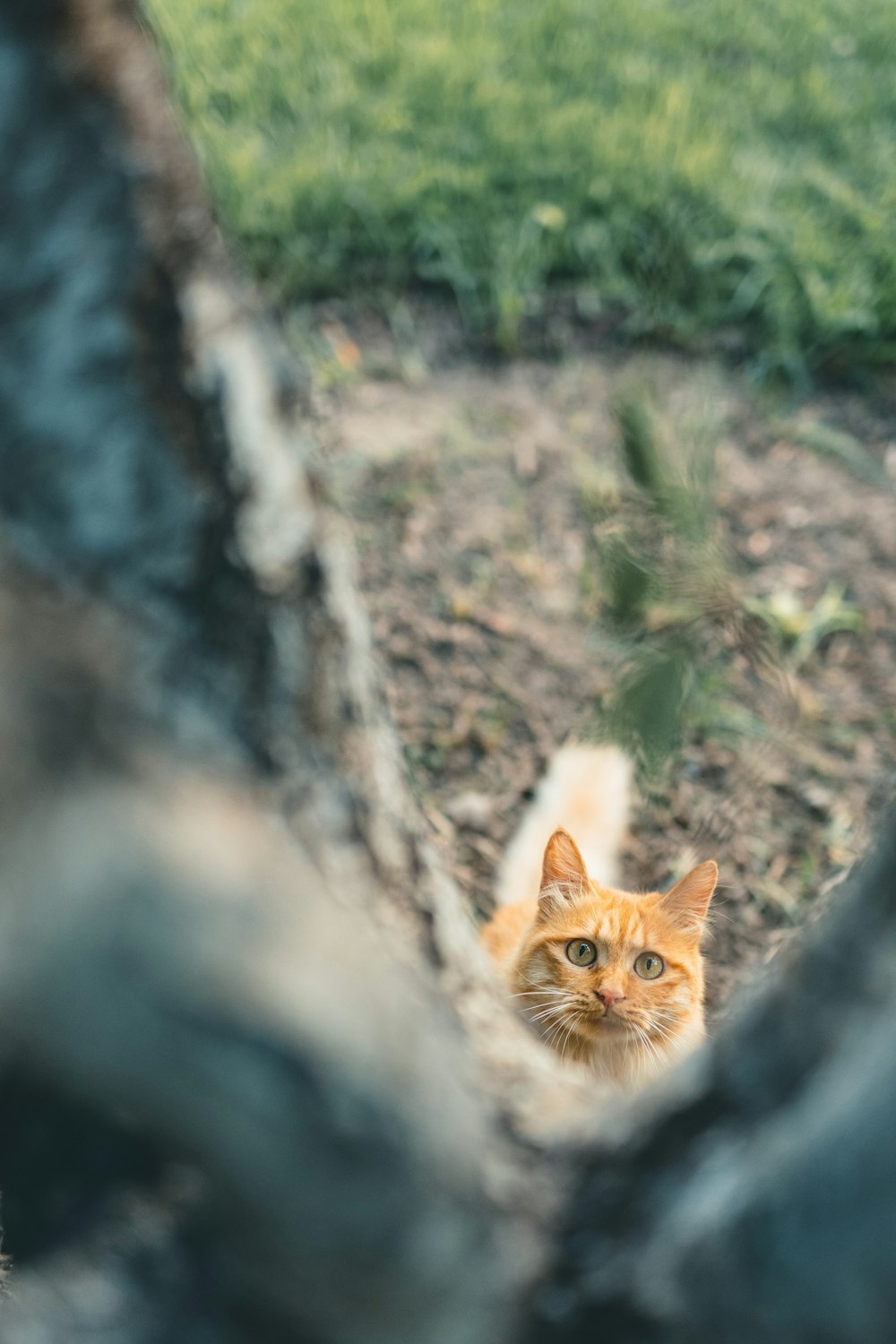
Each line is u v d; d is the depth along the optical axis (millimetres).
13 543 1209
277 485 1438
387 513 4090
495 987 1784
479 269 4891
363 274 4871
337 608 1586
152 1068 1038
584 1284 1293
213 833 1178
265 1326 1206
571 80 5684
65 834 1102
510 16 6059
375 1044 1114
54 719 1158
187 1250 1182
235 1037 1026
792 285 4863
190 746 1266
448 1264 1188
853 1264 1105
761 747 3568
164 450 1273
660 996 2814
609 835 3348
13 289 1214
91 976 1031
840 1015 1222
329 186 4918
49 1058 1066
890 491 4410
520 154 5156
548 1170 1393
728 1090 1310
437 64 5582
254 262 4680
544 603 3934
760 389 4660
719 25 6195
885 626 3959
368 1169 1092
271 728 1400
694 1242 1229
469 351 4750
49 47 1192
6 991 1047
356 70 5621
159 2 5711
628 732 2623
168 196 1292
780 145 5516
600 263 4906
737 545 4133
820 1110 1172
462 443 4363
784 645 3846
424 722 3615
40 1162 1148
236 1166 1079
